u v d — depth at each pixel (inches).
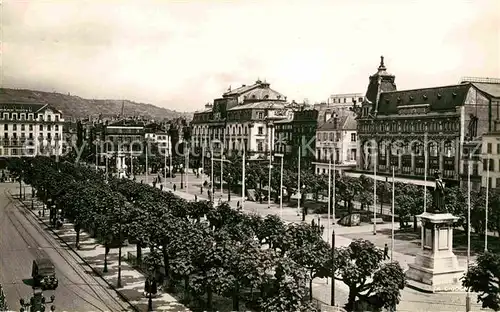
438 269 2262.6
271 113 7204.7
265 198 5162.4
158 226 2361.0
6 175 7647.6
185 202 3253.0
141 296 2149.4
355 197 4092.0
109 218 2596.0
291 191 4776.1
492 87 4559.5
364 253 1935.3
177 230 2241.6
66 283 2368.4
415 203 3499.0
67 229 3659.0
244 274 1784.0
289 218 3998.5
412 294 2176.4
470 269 1873.8
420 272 2310.5
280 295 1624.0
